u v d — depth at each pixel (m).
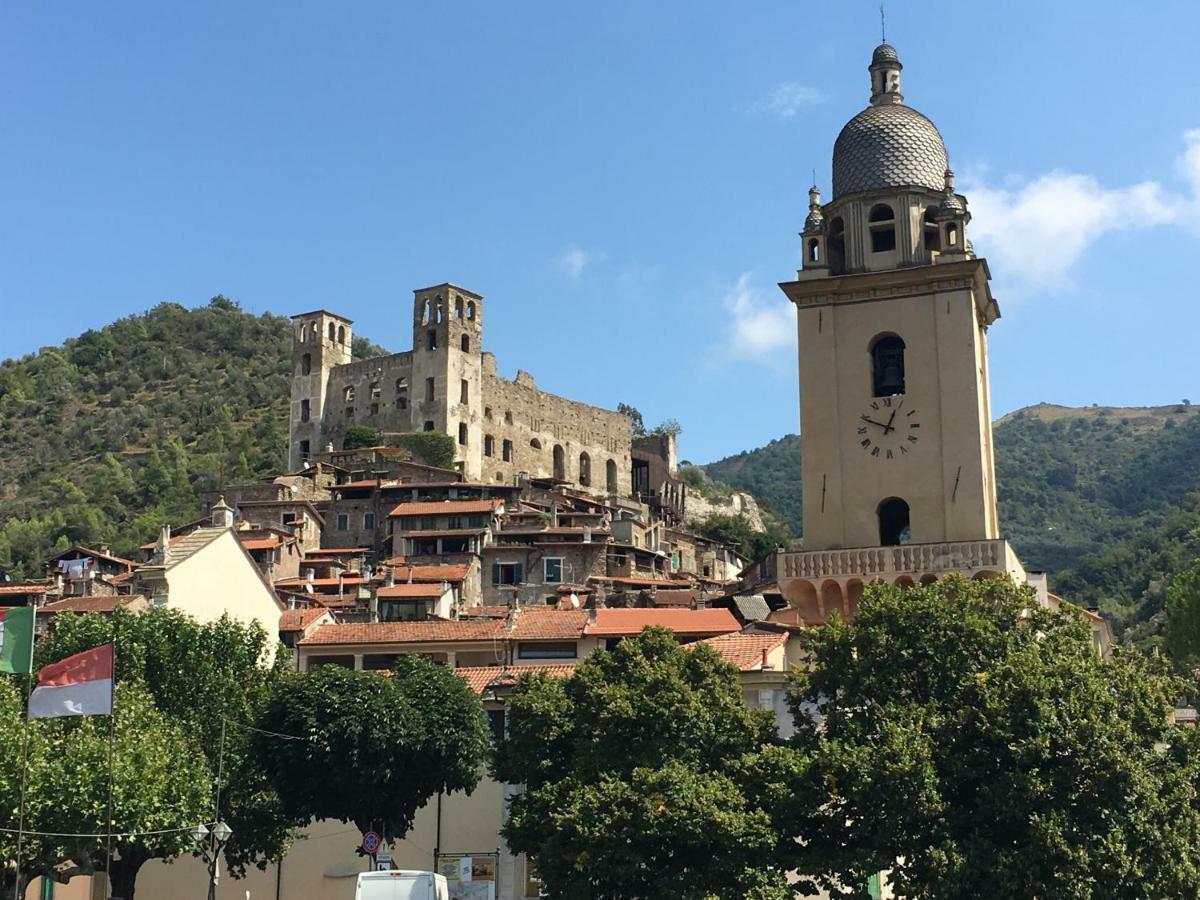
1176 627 107.88
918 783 51.03
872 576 71.56
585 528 172.38
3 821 65.94
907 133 78.62
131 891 73.19
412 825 75.50
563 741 62.31
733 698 59.34
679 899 51.72
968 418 73.25
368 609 130.62
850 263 77.56
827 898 64.94
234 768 76.38
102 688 62.22
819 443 75.12
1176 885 51.56
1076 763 51.06
